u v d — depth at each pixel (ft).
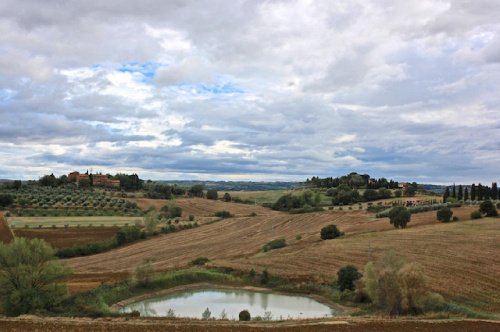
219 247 344.28
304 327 130.82
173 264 283.38
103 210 510.99
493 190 549.95
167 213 524.11
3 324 132.16
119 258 314.96
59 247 334.65
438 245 262.26
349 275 199.72
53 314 156.76
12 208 474.49
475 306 161.27
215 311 183.73
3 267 163.63
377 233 324.19
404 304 155.02
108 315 156.35
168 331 126.52
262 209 638.94
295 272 238.68
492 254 232.53
